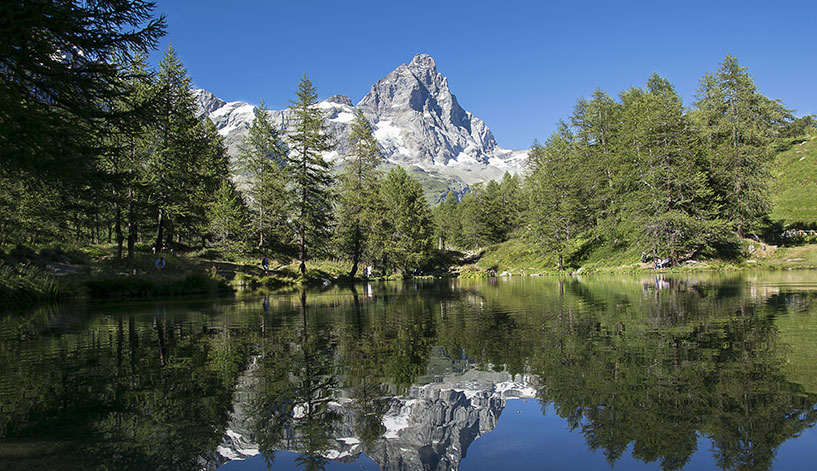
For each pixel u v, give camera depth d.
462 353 5.52
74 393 4.00
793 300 10.34
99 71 9.91
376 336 7.03
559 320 8.26
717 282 18.50
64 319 10.26
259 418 3.33
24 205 20.56
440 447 2.68
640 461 2.38
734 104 41.22
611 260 39.25
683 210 33.88
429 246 56.59
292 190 36.56
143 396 3.91
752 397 3.37
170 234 34.97
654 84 44.97
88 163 10.59
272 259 41.97
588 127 50.53
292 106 36.66
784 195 48.06
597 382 3.97
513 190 82.50
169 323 9.29
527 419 3.16
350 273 40.88
